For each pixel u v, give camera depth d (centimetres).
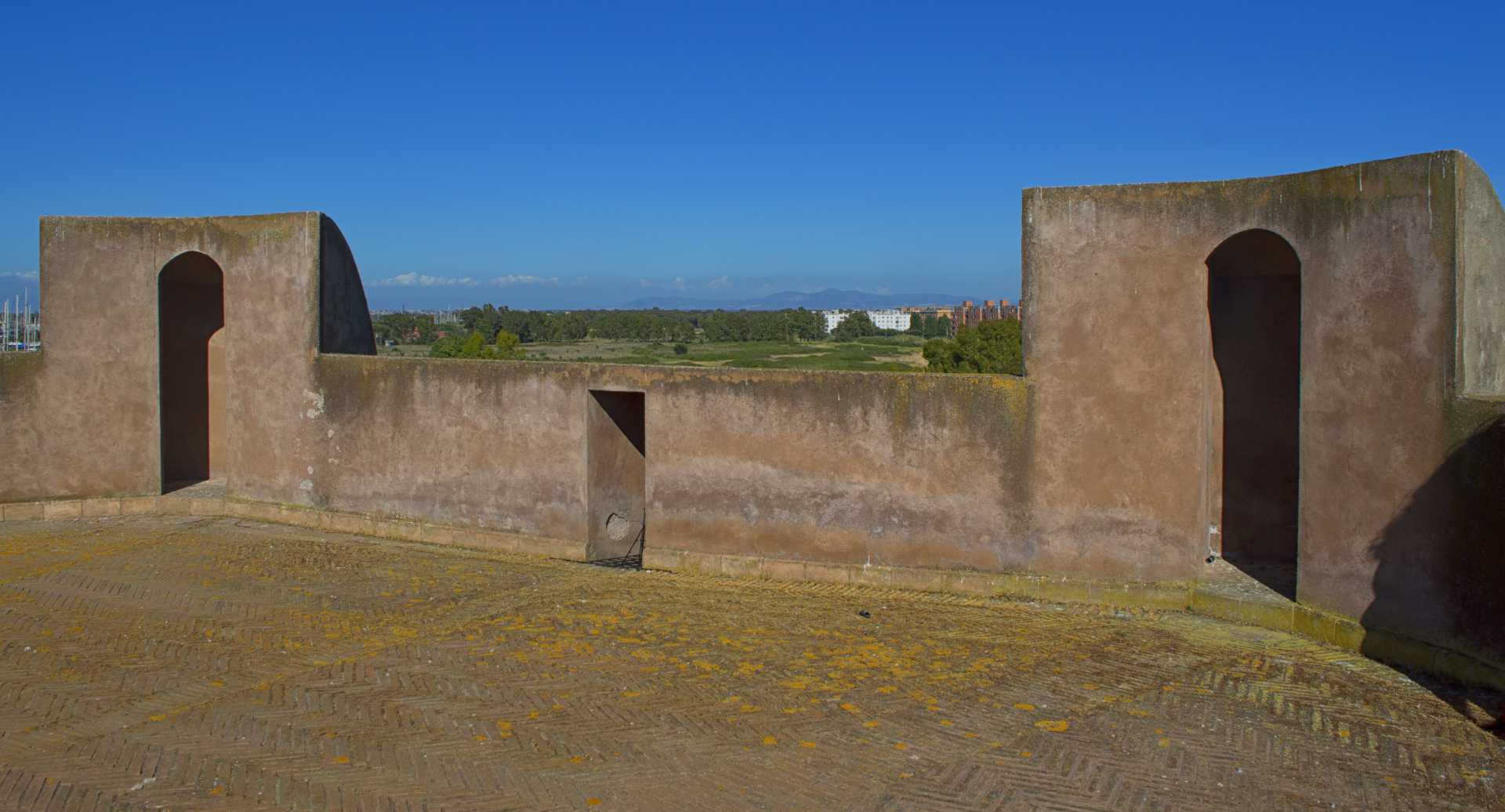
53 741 740
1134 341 1094
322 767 702
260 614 1059
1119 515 1112
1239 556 1226
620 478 1400
